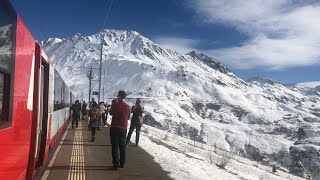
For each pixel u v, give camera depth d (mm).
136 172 11180
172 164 12938
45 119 10531
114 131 11492
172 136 30734
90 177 10297
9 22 5074
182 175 11148
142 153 15195
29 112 7027
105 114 33188
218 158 20422
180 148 21344
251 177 15562
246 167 21406
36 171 10781
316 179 32750
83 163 12422
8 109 5230
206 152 23562
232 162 21578
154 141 21906
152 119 194625
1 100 4887
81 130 26734
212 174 12234
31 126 7422
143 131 29781
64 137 20891
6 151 5137
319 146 170375
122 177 10430
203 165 14164
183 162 13781
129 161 13047
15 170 5871
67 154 14320
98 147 16953
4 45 4875
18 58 5801
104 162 12766
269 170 25391
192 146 26094
